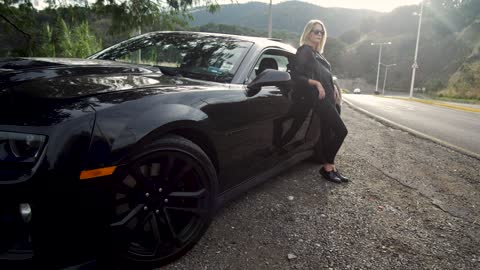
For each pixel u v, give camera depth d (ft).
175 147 5.61
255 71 8.70
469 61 184.03
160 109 5.50
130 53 9.44
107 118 4.89
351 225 8.21
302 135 10.77
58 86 5.44
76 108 4.80
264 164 8.97
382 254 7.04
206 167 6.15
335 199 9.73
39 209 4.43
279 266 6.35
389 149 16.40
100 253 5.11
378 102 61.05
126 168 5.00
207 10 21.59
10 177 4.26
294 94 9.44
